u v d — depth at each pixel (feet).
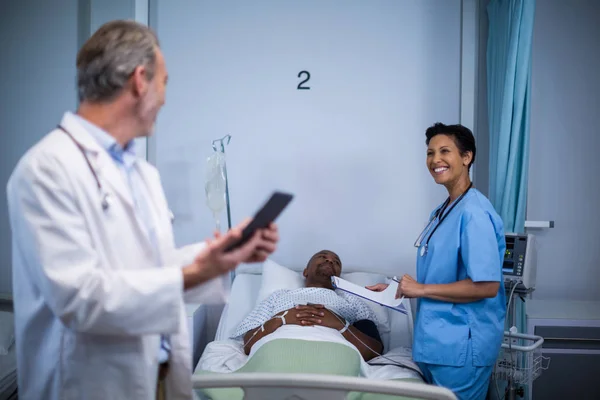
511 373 6.65
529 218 9.32
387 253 9.51
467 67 9.21
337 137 9.51
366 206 9.52
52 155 2.94
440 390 3.80
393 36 9.46
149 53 3.16
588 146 9.22
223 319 8.57
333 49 9.51
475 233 5.81
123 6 8.32
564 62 9.22
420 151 9.46
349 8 9.48
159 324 2.92
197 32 9.51
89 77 3.11
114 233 3.14
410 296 5.93
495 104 8.25
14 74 8.14
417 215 9.48
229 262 3.01
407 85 9.46
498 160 7.52
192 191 9.55
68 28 8.24
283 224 9.55
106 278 2.85
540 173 9.29
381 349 7.49
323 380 3.91
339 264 8.55
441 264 6.08
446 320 5.98
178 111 9.54
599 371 7.41
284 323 7.24
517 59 7.36
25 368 3.22
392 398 5.67
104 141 3.20
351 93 9.51
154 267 3.36
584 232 9.25
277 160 9.55
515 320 7.10
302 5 9.51
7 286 7.87
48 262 2.77
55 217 2.81
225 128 9.55
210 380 3.95
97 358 3.12
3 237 7.91
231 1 9.51
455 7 9.38
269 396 4.04
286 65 9.52
